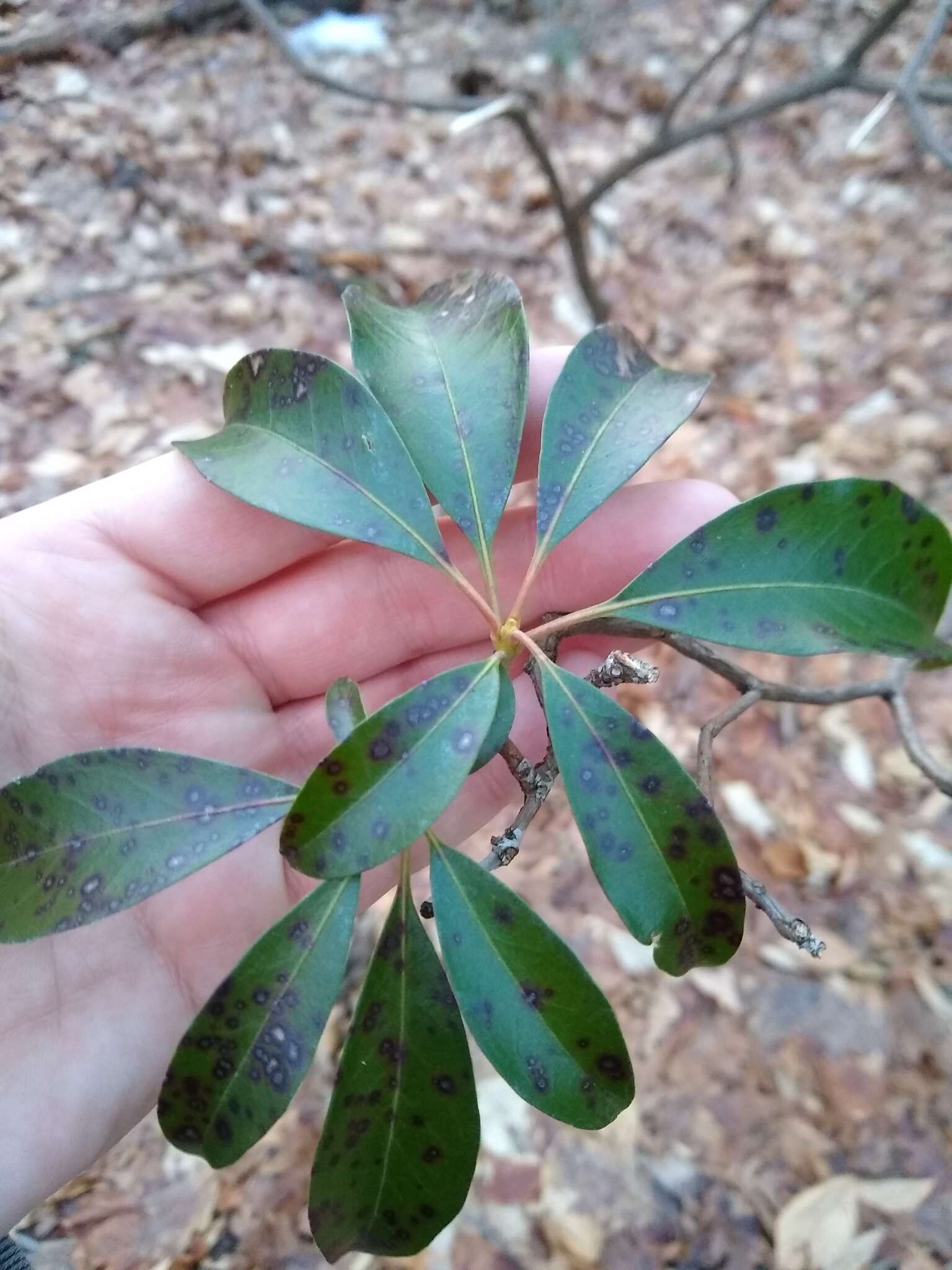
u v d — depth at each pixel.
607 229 0.57
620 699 0.42
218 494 0.22
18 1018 0.20
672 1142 0.32
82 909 0.15
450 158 0.57
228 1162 0.15
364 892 0.24
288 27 0.54
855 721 0.42
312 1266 0.29
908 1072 0.34
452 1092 0.16
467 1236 0.30
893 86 0.32
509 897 0.16
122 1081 0.21
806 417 0.51
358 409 0.18
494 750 0.15
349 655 0.25
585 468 0.18
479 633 0.26
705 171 0.60
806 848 0.39
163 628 0.22
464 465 0.18
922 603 0.16
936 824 0.40
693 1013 0.35
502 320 0.19
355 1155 0.15
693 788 0.15
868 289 0.57
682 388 0.19
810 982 0.36
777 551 0.17
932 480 0.48
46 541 0.21
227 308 0.46
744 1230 0.30
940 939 0.37
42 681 0.21
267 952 0.15
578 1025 0.15
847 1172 0.32
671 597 0.17
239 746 0.24
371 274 0.50
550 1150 0.32
